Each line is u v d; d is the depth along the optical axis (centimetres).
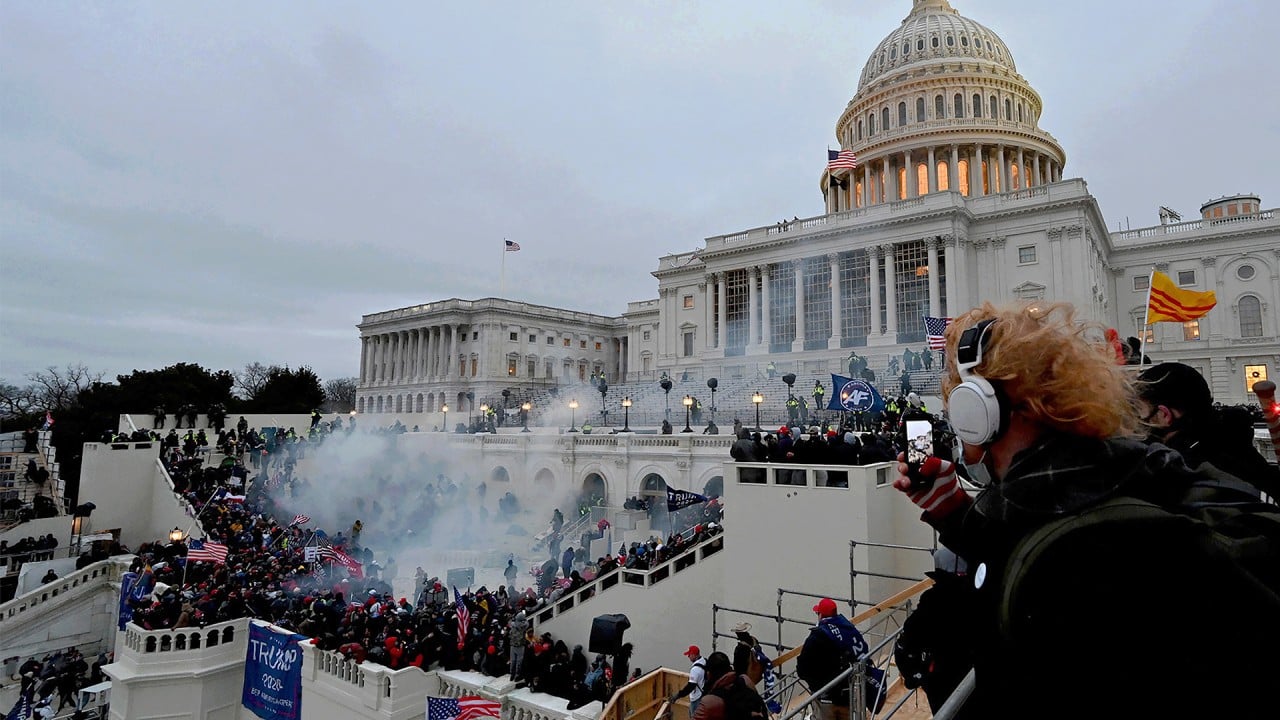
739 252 6825
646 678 1267
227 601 2027
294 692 1802
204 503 3284
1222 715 107
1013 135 7275
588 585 1898
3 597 2847
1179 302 1731
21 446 4856
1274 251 5622
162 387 5681
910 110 7662
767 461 1705
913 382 4434
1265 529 136
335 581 2350
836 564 1513
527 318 9825
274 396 6556
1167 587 115
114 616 2662
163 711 1833
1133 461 143
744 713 535
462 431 5031
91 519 3512
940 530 238
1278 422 388
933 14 8338
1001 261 5622
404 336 10331
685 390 5756
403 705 1582
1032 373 157
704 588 1755
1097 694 114
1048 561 128
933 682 261
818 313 6278
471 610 1877
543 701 1489
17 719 2244
